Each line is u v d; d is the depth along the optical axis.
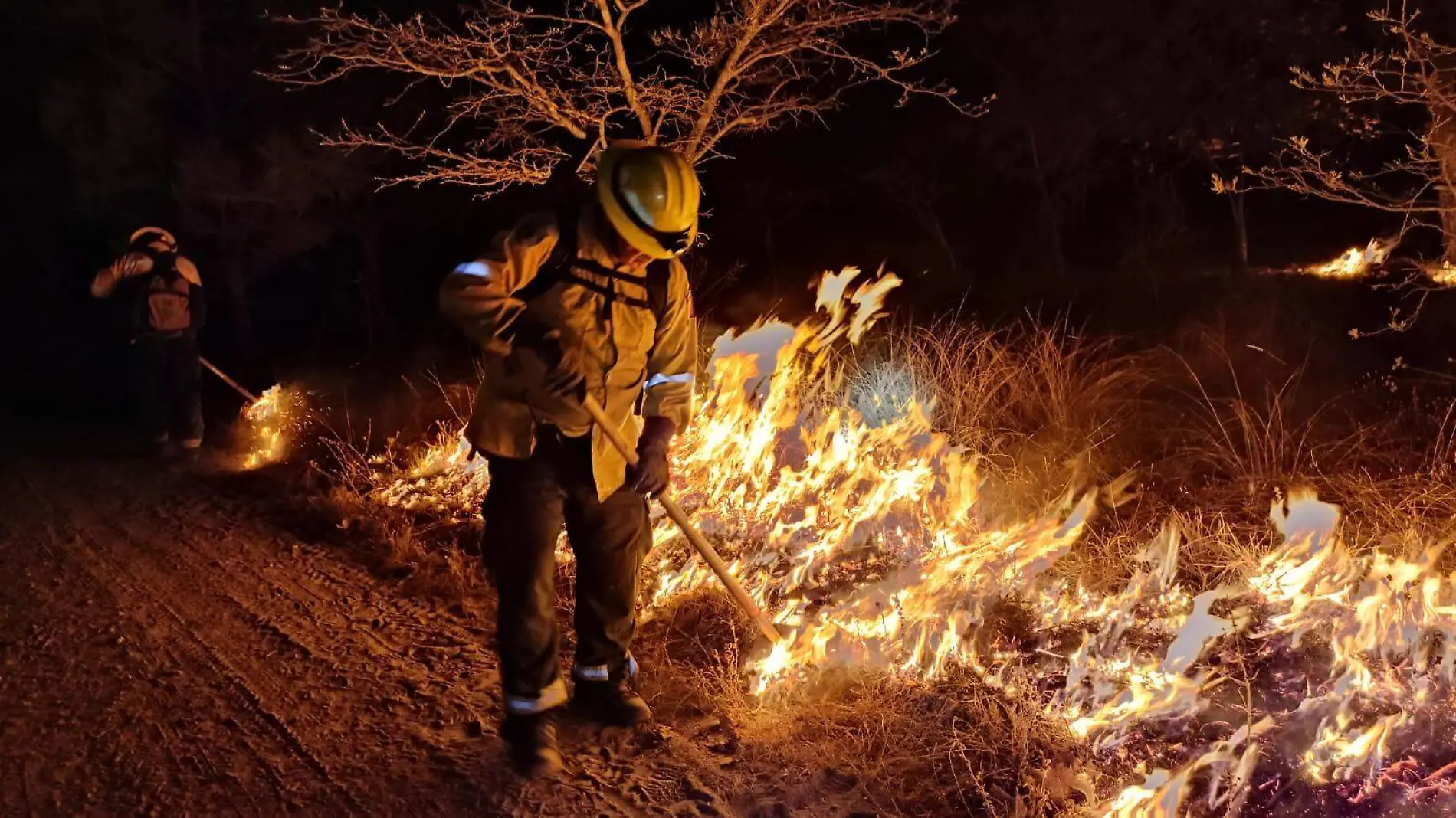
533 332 3.57
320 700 4.38
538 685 3.80
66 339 15.38
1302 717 3.80
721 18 6.83
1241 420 6.10
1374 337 7.55
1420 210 6.69
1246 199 13.88
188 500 7.31
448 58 6.82
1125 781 3.57
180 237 12.00
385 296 12.77
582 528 3.88
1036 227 12.20
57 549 6.36
